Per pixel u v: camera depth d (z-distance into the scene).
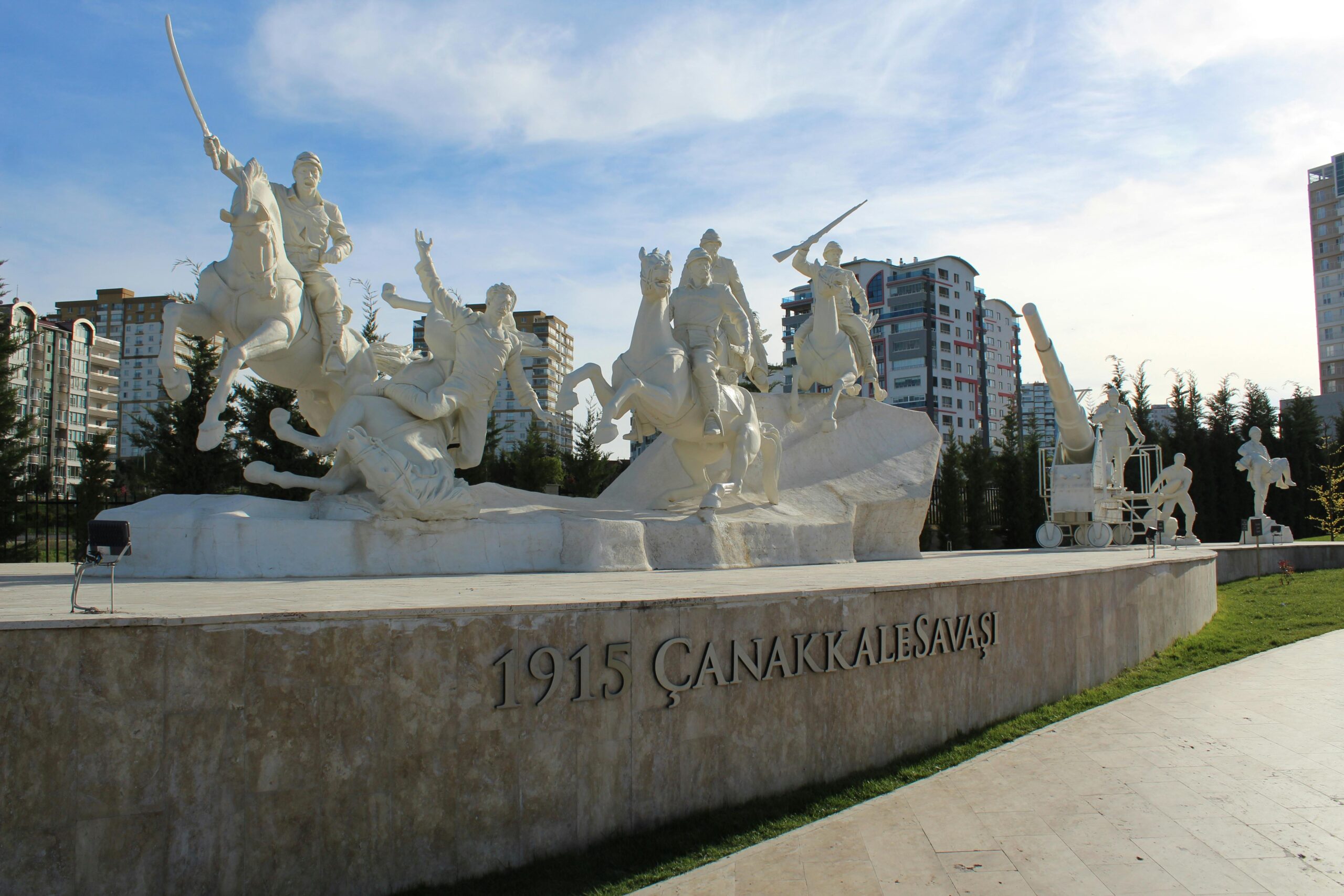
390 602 5.20
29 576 8.05
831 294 15.97
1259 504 24.66
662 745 5.69
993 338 84.38
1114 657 10.40
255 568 7.79
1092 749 6.93
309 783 4.46
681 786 5.78
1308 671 10.10
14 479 20.59
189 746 4.20
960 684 7.83
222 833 4.25
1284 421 41.59
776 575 8.98
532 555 9.34
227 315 9.40
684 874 4.74
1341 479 31.52
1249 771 6.31
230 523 7.80
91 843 3.99
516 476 28.53
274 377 10.09
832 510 13.66
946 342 76.62
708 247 14.52
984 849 4.93
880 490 14.56
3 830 3.83
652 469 14.27
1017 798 5.78
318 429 11.02
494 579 8.00
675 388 11.25
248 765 4.32
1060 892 4.32
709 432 11.48
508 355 10.26
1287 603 16.45
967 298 78.50
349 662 4.59
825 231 16.06
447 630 4.88
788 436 15.16
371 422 9.23
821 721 6.61
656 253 11.24
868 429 15.89
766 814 5.91
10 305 21.94
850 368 15.91
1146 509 26.12
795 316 83.88
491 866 4.96
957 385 77.50
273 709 4.39
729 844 5.41
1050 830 5.20
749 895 4.43
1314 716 7.95
